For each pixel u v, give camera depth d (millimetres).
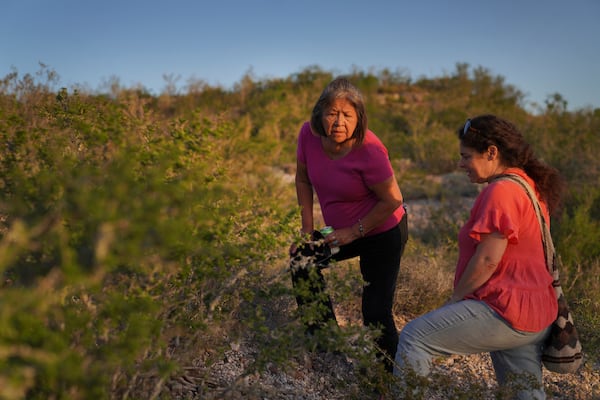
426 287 4258
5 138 2312
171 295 2293
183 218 1834
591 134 12234
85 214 1601
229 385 2633
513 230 2367
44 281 1560
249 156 8688
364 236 3045
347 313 3977
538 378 2590
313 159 3066
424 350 2525
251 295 2418
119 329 2035
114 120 2195
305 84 16672
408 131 13562
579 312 3932
